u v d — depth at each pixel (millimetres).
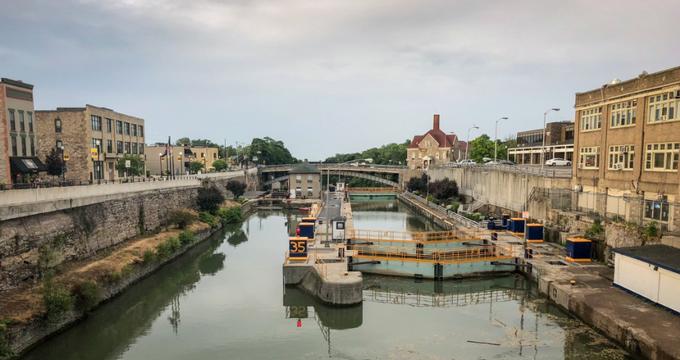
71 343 24953
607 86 38406
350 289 29516
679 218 29453
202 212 59062
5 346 19719
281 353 23594
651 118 33125
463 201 78188
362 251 40062
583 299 25500
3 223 24812
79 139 56406
